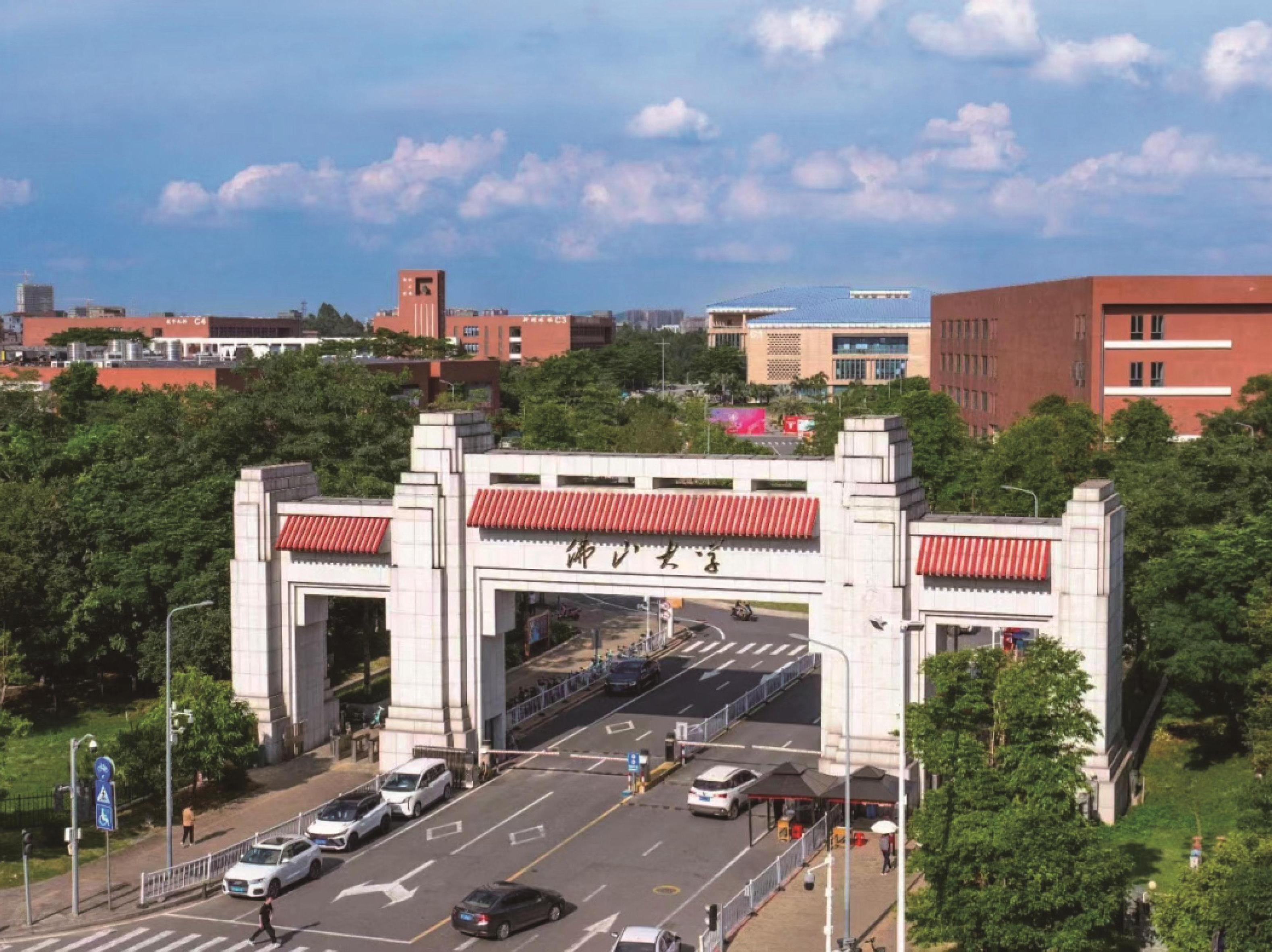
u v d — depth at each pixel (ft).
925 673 169.17
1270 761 195.83
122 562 280.92
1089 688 165.58
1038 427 362.33
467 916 168.55
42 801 225.76
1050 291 510.58
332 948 166.81
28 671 285.43
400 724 237.45
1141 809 215.10
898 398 503.20
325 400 327.67
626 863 194.18
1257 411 332.80
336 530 241.76
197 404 339.98
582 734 260.01
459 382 544.21
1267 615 220.23
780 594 224.12
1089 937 152.46
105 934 173.37
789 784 197.16
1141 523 270.26
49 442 346.74
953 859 150.61
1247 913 133.80
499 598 238.27
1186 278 454.40
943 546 215.51
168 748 193.26
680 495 227.20
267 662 245.04
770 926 171.63
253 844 192.03
